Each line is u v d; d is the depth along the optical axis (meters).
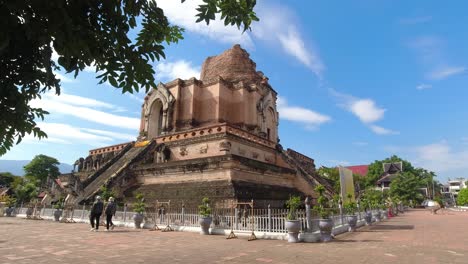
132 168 25.52
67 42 3.38
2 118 3.91
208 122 31.38
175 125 31.06
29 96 3.98
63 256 9.12
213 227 15.49
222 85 32.53
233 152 23.70
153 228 17.36
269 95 36.88
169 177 23.02
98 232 15.72
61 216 23.12
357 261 8.64
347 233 16.53
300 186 28.27
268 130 37.25
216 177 20.48
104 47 3.99
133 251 10.09
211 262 8.36
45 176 58.91
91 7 3.71
